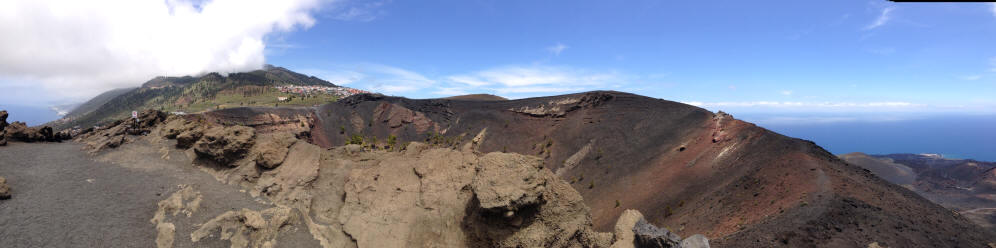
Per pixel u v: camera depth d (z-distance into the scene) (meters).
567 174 106.00
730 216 50.25
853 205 40.22
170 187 30.05
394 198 28.53
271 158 33.59
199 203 27.14
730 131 88.50
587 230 25.09
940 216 40.41
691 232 50.53
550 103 157.88
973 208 122.31
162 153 38.78
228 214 25.39
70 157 35.78
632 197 77.69
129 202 26.45
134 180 30.88
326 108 169.75
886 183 52.56
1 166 30.30
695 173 77.50
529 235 23.30
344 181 32.16
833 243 33.22
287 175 32.16
